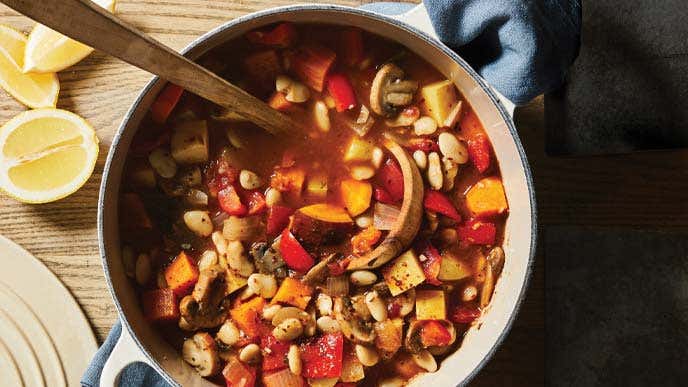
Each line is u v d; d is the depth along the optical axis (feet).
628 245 2.15
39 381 2.11
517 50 1.90
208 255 1.94
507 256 1.97
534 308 2.16
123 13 2.10
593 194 2.15
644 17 1.99
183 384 1.87
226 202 1.93
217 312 1.92
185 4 2.12
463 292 1.98
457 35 1.92
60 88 2.10
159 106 1.87
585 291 2.16
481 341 1.92
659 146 1.99
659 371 2.12
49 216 2.11
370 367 1.97
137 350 1.80
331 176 1.95
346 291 1.93
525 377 2.15
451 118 1.95
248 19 1.79
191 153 1.92
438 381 1.95
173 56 1.52
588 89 2.09
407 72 1.96
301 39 1.93
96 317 2.13
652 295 2.13
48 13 1.28
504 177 1.96
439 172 1.94
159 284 1.93
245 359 1.91
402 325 1.94
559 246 2.15
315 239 1.91
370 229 1.93
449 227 1.97
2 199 2.11
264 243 1.94
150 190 1.93
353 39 1.93
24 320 2.10
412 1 2.14
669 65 1.94
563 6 1.88
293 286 1.93
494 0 1.86
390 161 1.95
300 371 1.91
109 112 2.11
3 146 2.03
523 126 2.15
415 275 1.92
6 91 2.07
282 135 1.93
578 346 2.15
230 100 1.73
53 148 2.05
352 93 1.95
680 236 2.13
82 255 2.12
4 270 2.10
